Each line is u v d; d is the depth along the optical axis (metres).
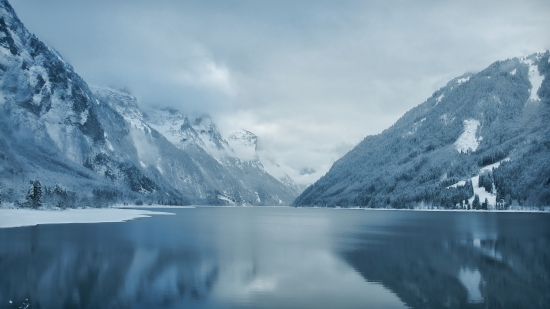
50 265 52.78
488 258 59.50
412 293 40.38
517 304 36.72
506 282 44.50
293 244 77.62
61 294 39.50
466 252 65.44
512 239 83.44
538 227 116.19
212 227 124.56
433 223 140.75
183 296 39.28
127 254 61.97
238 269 51.66
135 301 37.59
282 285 43.72
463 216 192.00
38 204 161.38
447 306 36.25
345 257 61.19
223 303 37.22
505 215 197.50
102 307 35.81
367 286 43.38
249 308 35.88
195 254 63.22
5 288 41.41
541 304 36.62
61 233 89.44
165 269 51.28
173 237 87.31
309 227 127.75
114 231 96.88
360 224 142.50
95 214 166.75
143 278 46.19
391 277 47.44
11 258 57.41
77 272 48.81
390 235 95.81
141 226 116.06
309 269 51.84
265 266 53.84
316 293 40.47
